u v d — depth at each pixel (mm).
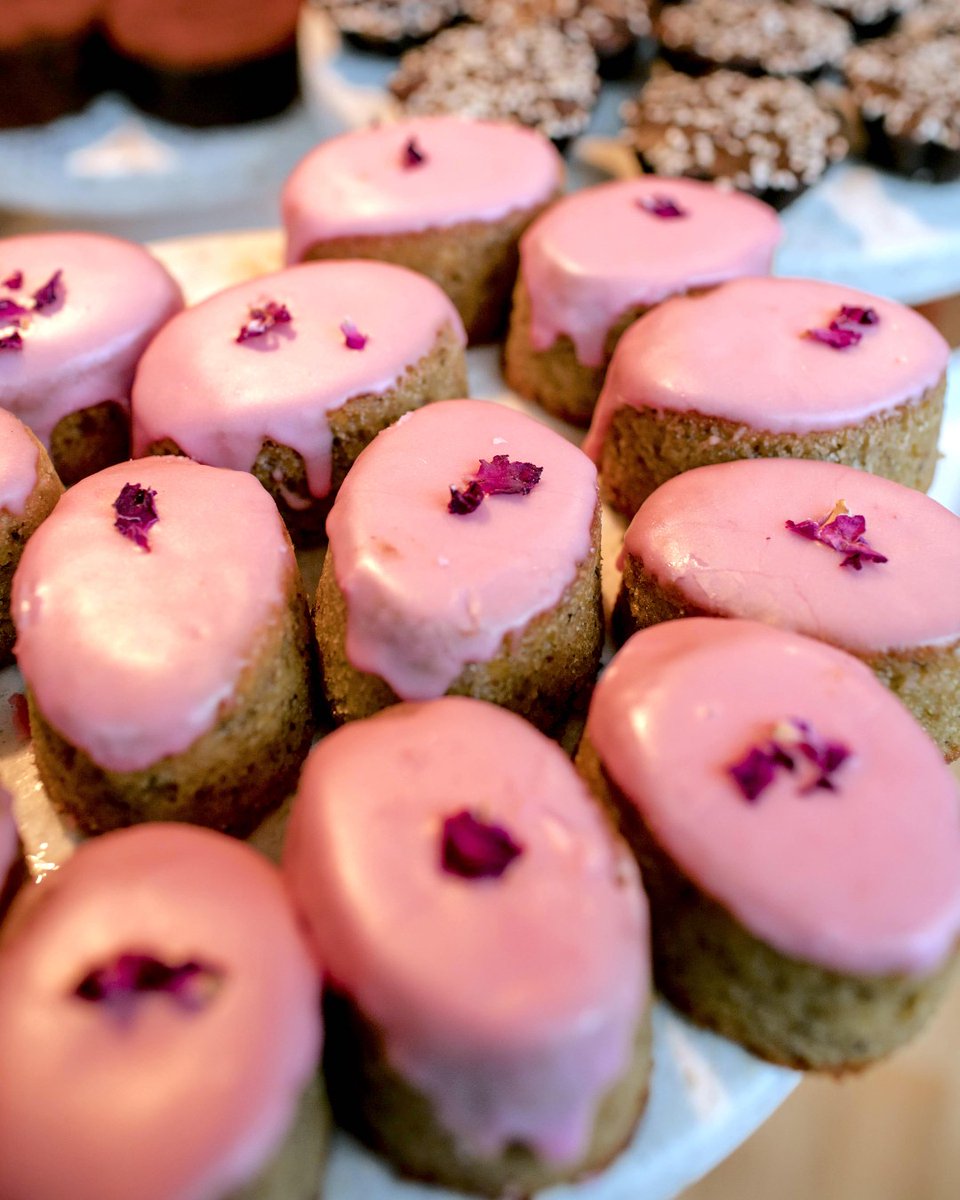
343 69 451
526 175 316
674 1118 182
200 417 248
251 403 248
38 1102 151
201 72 416
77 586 205
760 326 271
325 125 436
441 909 166
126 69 429
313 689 228
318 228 302
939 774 187
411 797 179
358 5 454
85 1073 153
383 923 165
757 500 236
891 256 377
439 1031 158
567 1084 159
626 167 421
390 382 257
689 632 209
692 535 229
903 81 414
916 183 411
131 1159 147
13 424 241
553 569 214
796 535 229
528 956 163
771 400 253
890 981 172
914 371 261
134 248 294
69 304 272
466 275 312
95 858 175
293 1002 161
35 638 200
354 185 309
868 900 173
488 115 391
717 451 257
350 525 218
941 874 176
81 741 193
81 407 267
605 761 193
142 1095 151
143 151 427
